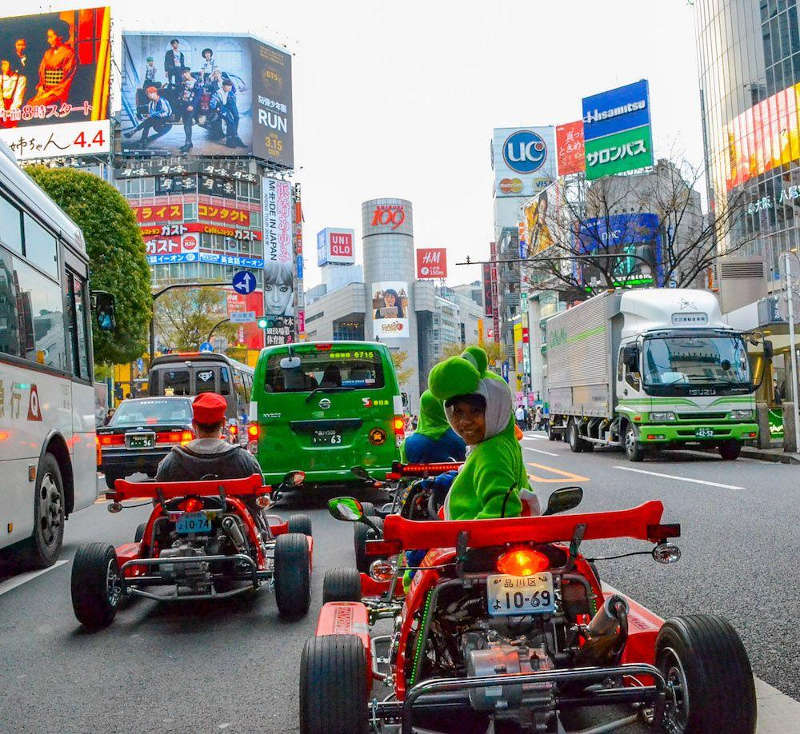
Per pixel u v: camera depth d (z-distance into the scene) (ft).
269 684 14.90
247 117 302.25
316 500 42.70
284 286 304.30
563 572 10.41
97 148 238.07
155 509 19.74
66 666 16.40
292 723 12.93
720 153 207.51
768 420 67.62
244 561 19.16
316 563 25.95
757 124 193.26
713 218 126.21
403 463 18.49
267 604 21.29
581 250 119.24
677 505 35.70
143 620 20.04
